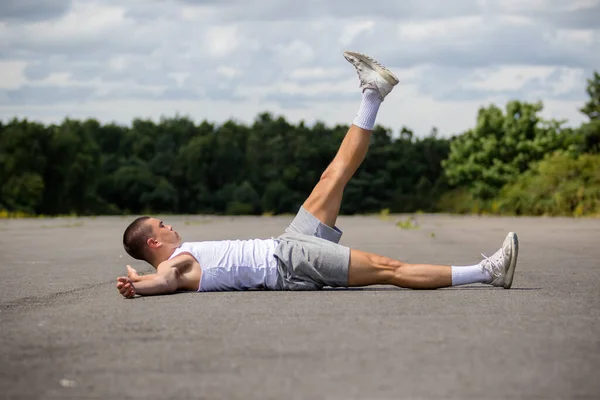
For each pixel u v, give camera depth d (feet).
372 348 11.96
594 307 16.43
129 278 18.62
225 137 322.14
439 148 314.35
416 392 9.37
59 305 17.42
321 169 321.52
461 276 19.44
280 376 10.21
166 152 322.75
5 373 10.51
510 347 12.00
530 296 18.35
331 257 19.13
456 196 195.62
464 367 10.64
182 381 10.00
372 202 299.99
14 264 29.96
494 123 228.02
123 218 111.24
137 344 12.46
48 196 231.09
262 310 16.08
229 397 9.21
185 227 73.10
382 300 17.61
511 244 19.40
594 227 64.85
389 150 309.22
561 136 222.07
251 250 19.54
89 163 236.43
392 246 40.57
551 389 9.48
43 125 229.45
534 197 112.37
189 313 15.74
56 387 9.77
